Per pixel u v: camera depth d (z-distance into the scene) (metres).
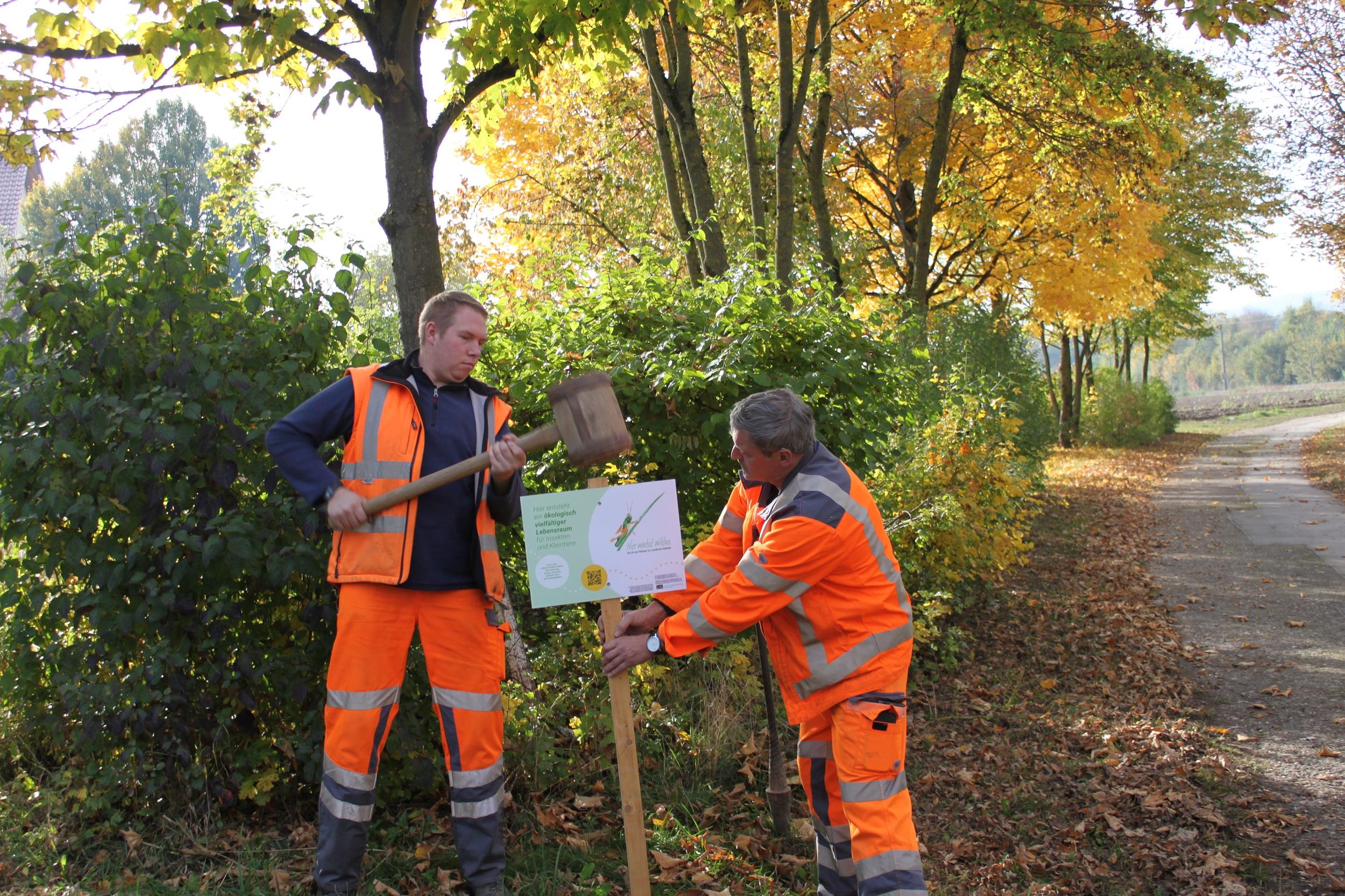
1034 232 16.23
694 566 3.02
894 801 2.68
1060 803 4.55
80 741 3.35
